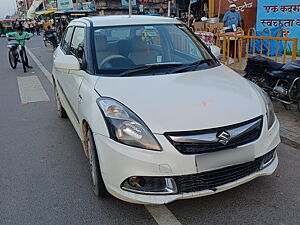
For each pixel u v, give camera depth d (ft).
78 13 60.95
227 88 10.55
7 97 25.64
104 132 9.29
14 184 12.01
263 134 9.50
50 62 44.83
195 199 10.44
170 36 13.71
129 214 9.92
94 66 11.83
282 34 31.71
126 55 12.43
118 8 102.42
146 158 8.55
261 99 10.43
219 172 8.93
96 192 10.61
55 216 9.99
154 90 10.08
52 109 21.61
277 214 9.64
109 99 9.84
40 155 14.46
